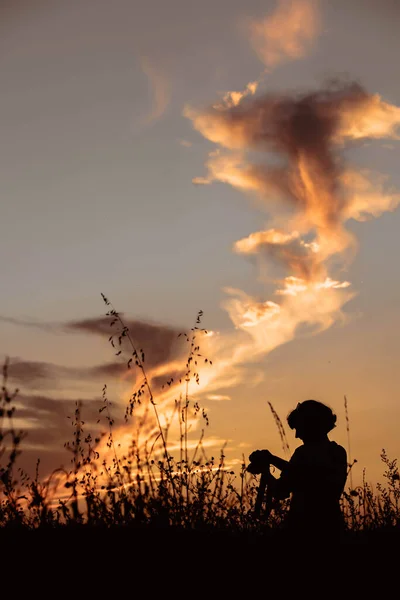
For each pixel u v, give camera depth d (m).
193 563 3.67
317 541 4.29
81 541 3.64
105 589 3.37
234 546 4.08
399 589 3.72
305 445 4.88
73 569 3.44
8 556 3.48
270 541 4.27
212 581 3.58
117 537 3.71
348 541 4.48
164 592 3.43
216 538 4.15
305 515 4.51
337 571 3.93
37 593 3.28
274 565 3.90
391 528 4.76
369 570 3.96
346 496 5.18
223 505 4.59
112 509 3.99
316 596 3.64
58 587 3.33
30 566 3.44
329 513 4.55
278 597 3.58
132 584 3.42
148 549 3.65
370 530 4.75
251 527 4.45
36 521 3.81
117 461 4.34
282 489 4.65
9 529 3.61
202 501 4.39
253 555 3.99
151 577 3.49
